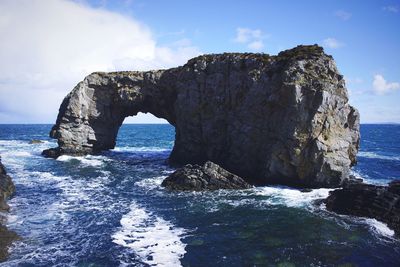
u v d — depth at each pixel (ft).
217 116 150.61
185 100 161.48
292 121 119.85
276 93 127.44
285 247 68.64
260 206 96.84
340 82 126.93
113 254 64.75
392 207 85.51
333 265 61.16
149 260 62.44
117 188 118.42
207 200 103.04
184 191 114.21
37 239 71.31
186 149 162.91
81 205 96.94
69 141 191.62
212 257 63.98
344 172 118.01
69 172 147.43
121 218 85.87
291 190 116.16
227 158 143.43
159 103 188.24
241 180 119.34
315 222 83.25
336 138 120.67
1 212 87.30
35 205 95.96
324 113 119.75
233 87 145.59
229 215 88.69
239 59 146.10
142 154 213.25
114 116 203.21
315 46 139.13
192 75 160.56
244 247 68.59
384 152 244.01
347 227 80.02
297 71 124.06
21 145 262.67
